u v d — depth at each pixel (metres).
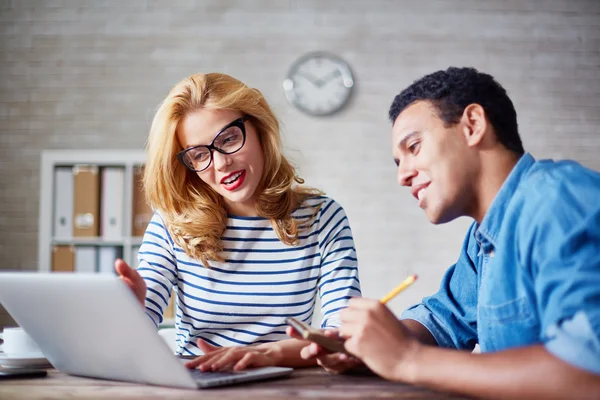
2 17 4.36
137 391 1.08
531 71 4.37
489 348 1.16
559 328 0.90
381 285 4.26
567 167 1.06
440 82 1.15
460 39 4.36
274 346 1.35
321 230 1.71
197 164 1.62
